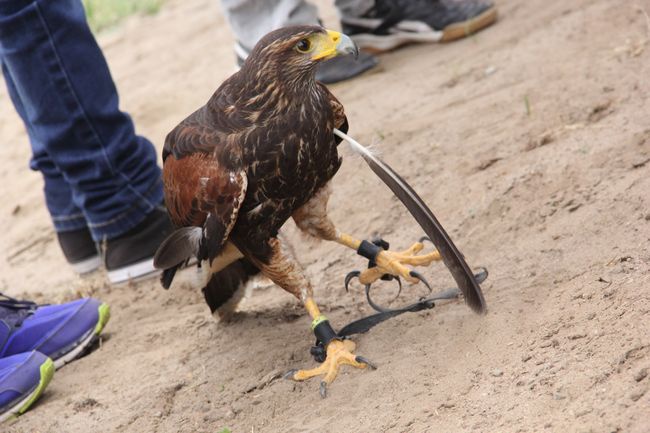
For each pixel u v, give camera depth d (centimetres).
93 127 893
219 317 766
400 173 915
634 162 749
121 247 927
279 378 668
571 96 920
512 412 513
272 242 660
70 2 855
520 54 1091
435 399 561
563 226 709
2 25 834
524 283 663
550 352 558
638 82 888
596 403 487
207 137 631
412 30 1253
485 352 594
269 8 1138
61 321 780
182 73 1552
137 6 2127
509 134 900
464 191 836
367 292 703
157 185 940
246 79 614
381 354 646
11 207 1255
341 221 892
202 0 2056
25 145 1477
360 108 1105
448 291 670
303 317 762
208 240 641
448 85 1089
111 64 1733
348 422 571
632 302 566
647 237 639
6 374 691
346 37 609
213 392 672
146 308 873
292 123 611
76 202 935
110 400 691
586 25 1085
